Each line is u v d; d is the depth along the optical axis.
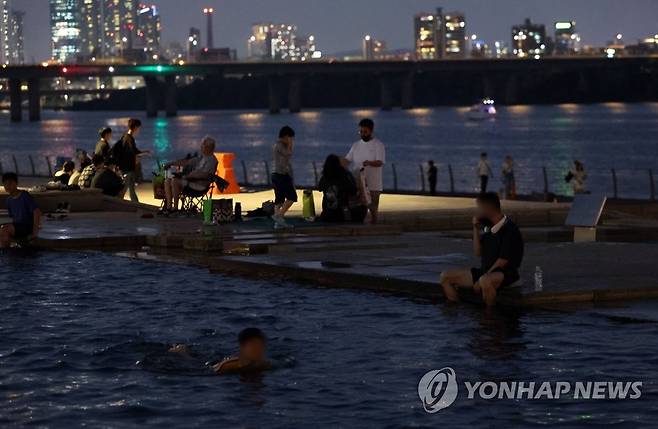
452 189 60.59
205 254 29.27
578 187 58.50
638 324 19.53
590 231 31.34
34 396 15.42
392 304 21.88
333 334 19.23
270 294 23.28
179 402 15.06
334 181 32.72
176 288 24.27
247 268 26.45
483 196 21.55
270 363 16.98
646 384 15.57
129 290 24.09
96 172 40.44
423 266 25.30
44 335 19.45
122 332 19.59
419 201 42.59
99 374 16.62
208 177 36.47
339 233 31.59
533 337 18.67
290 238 30.19
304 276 25.22
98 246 31.22
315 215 33.81
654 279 22.94
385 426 13.92
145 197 45.12
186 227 33.38
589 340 18.34
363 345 18.34
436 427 13.84
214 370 16.72
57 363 17.31
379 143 32.72
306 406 14.81
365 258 26.77
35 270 27.12
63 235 31.91
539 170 142.75
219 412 14.59
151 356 17.59
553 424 13.90
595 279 22.98
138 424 14.12
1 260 28.95
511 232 21.44
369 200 32.81
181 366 17.00
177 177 36.75
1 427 14.06
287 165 31.77
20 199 31.25
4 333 19.62
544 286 22.11
